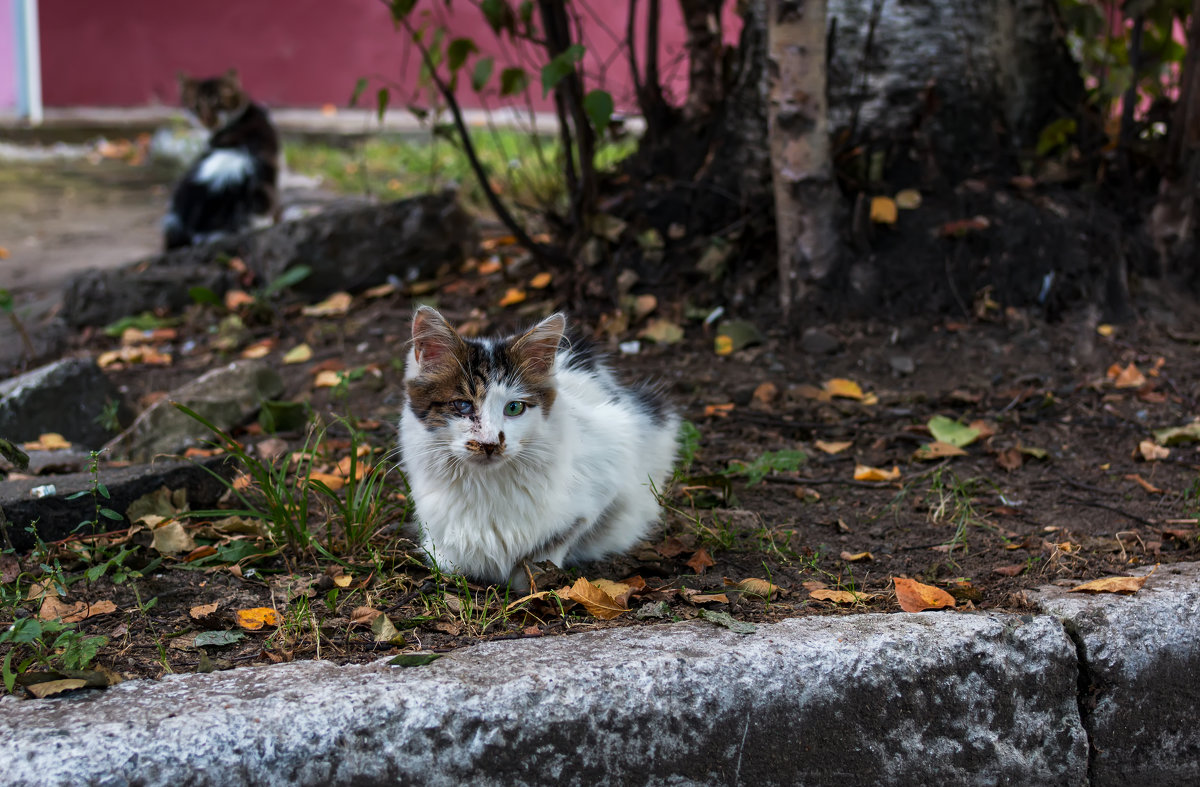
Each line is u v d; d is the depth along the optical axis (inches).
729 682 98.8
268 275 252.4
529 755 93.9
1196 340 200.2
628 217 225.9
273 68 612.7
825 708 100.7
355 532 133.0
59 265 315.3
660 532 141.8
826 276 206.4
